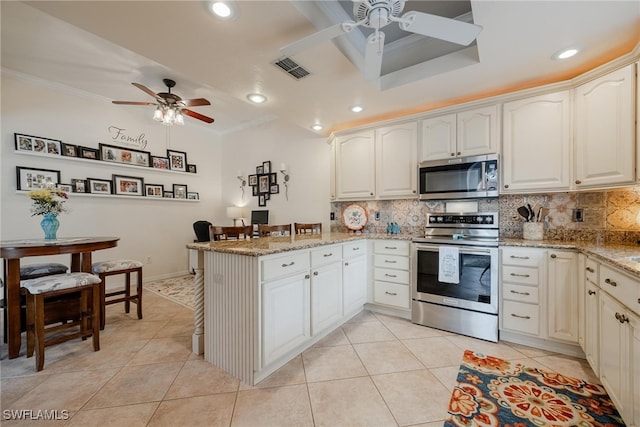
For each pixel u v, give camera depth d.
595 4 1.47
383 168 3.18
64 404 1.58
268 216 4.72
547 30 1.69
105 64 3.04
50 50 2.78
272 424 1.43
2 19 2.31
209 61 1.99
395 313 2.95
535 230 2.44
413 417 1.48
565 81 2.22
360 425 1.43
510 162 2.46
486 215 2.63
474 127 2.62
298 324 2.06
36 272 2.55
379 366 1.98
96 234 3.90
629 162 1.82
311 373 1.89
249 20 1.56
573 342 2.04
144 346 2.30
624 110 1.85
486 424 1.42
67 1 1.37
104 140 3.98
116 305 3.35
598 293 1.66
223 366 1.95
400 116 3.14
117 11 1.46
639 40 1.78
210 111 4.54
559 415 1.47
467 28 1.40
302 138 4.34
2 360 2.06
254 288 1.73
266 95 2.60
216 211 5.57
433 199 2.89
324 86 2.42
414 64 2.45
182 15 1.50
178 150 4.95
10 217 3.19
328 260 2.42
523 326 2.24
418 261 2.72
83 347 2.28
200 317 2.18
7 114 3.18
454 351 2.19
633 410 1.24
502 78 2.31
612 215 2.25
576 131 2.18
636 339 1.22
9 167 3.19
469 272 2.45
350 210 3.63
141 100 4.06
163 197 4.67
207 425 1.43
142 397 1.65
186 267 5.03
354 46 2.11
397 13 1.38
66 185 3.60
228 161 5.51
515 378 1.82
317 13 1.67
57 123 3.54
